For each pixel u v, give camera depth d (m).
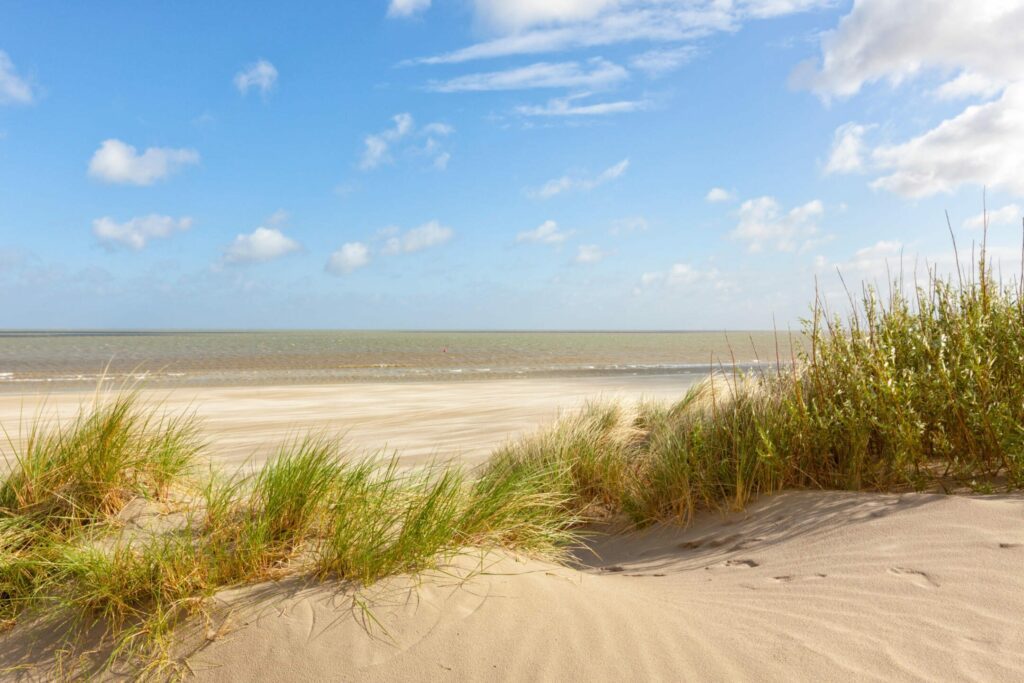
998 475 4.62
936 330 5.51
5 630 2.85
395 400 15.39
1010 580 3.01
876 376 5.25
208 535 3.30
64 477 3.73
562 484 5.89
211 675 2.49
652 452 6.31
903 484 4.78
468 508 3.93
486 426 11.23
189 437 4.62
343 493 3.54
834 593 3.19
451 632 2.69
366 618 2.75
